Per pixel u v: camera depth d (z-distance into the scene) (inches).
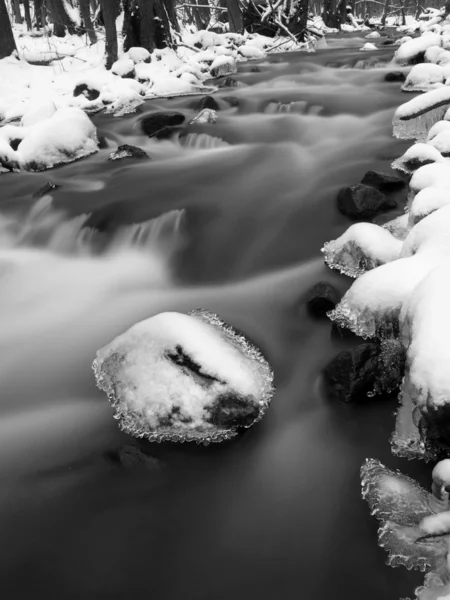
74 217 238.8
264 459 116.6
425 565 88.1
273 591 91.1
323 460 115.0
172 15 623.5
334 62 562.3
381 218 205.6
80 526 105.8
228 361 125.6
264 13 764.0
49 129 314.8
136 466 117.6
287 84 485.4
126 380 127.6
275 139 323.6
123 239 223.9
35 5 791.7
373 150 289.3
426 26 813.9
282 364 145.6
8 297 195.0
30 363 156.8
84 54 587.2
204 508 107.7
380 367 125.3
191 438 118.3
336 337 147.1
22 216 249.6
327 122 348.5
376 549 94.2
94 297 191.2
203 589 92.7
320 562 94.5
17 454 123.5
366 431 119.6
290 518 103.7
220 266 203.0
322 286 165.5
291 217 227.1
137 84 456.4
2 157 297.3
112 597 92.3
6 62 499.2
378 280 139.3
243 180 266.7
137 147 317.4
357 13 1449.3
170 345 125.7
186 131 341.4
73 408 135.0
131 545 101.3
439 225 147.9
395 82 438.0
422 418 103.4
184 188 259.1
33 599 92.6
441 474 92.8
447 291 110.3
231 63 562.9
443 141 241.4
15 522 107.3
